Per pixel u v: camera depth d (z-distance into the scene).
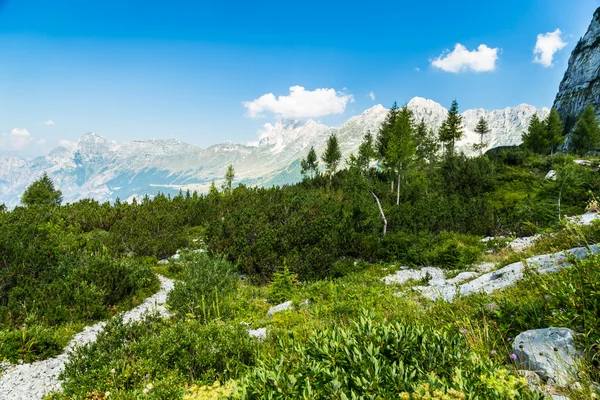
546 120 70.25
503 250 16.52
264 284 16.55
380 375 2.61
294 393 2.58
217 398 3.28
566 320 3.64
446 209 26.52
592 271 3.91
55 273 14.71
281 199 35.03
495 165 45.62
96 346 7.57
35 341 9.31
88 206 33.62
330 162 65.25
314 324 7.58
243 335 6.81
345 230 21.06
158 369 5.98
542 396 2.25
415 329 3.29
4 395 7.40
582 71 127.75
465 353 2.91
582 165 36.69
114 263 15.66
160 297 15.49
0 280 13.19
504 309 4.71
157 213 30.72
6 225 20.56
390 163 35.22
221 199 38.25
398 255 19.36
